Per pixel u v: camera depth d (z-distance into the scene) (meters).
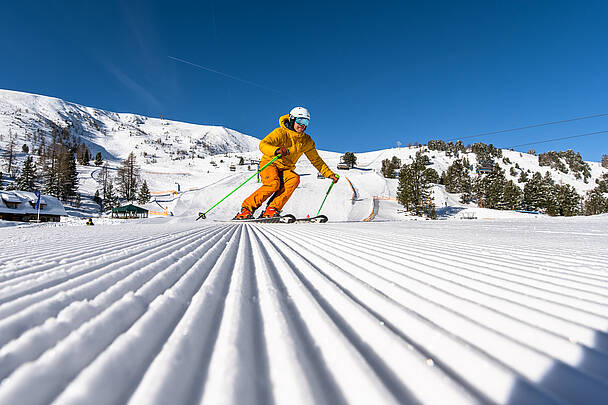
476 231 4.88
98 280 1.14
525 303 0.98
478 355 0.61
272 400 0.44
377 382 0.49
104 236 3.10
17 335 0.63
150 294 0.98
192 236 3.25
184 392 0.45
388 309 0.91
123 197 69.31
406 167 53.03
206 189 54.84
